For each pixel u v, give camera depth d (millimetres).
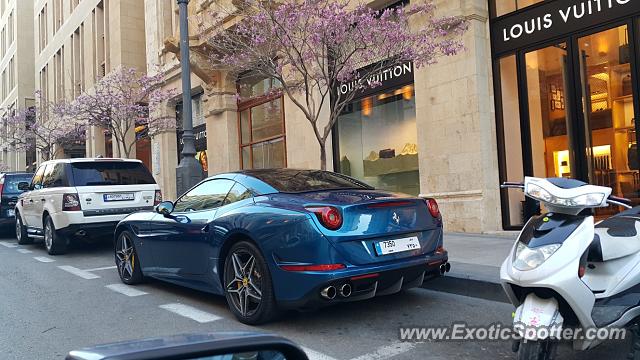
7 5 47031
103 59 27125
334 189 5574
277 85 15375
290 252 4730
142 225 6957
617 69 8625
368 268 4691
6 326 5480
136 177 10781
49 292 7090
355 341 4629
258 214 5062
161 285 7328
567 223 3611
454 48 9102
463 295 6121
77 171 10203
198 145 19734
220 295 6141
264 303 4949
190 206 6316
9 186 14500
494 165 10164
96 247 11609
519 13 9945
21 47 42438
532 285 3471
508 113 10250
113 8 24578
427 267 5137
